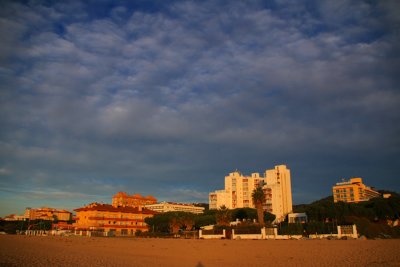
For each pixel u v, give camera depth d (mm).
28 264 27391
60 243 64500
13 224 171750
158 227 143000
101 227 150125
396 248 43656
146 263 29328
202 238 104438
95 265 27531
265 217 154125
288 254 37344
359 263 27281
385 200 109000
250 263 28922
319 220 111500
